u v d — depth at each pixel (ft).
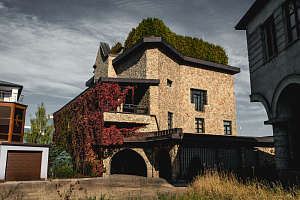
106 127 60.08
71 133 74.49
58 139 84.94
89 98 65.57
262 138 58.95
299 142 31.09
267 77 33.47
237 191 25.26
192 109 74.23
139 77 68.18
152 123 62.28
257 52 36.29
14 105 71.72
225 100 81.05
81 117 67.67
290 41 29.66
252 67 37.47
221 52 86.74
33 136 74.59
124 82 62.13
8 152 51.21
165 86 67.77
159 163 57.77
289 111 31.63
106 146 57.31
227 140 52.90
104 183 44.73
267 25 35.17
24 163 52.39
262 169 52.08
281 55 30.55
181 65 76.18
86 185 42.01
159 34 71.97
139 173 65.98
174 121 69.67
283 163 30.96
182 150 49.93
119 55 77.25
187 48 79.71
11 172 50.83
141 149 58.23
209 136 50.60
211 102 77.87
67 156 65.87
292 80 28.09
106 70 82.17
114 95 60.49
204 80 78.28
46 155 54.34
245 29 41.65
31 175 52.42
